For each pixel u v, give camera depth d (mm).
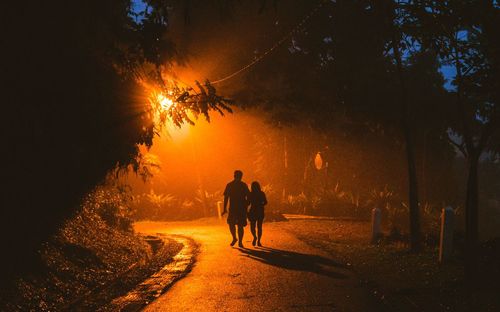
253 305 8047
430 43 9500
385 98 17109
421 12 9445
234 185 15469
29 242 9312
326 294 8781
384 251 13680
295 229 21047
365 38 16672
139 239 16141
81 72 8875
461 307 7781
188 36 19219
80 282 9297
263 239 17500
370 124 19922
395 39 11742
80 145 10023
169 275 10828
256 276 10469
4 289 7578
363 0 14391
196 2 9273
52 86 8430
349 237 18094
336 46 18328
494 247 10898
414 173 13391
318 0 18562
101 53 9477
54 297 8250
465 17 8789
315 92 19484
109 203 15352
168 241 17656
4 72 7805
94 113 9297
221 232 21078
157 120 10008
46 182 10469
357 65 17562
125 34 8961
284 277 10336
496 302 7969
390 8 10750
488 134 8961
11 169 9141
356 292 8938
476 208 9070
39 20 7871
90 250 11109
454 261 11258
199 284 9719
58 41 8336
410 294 8688
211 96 9586
